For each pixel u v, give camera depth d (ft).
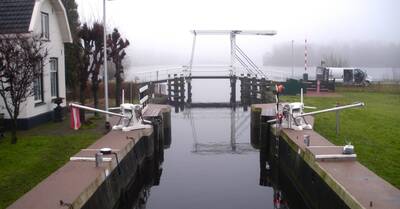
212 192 41.11
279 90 51.75
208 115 96.53
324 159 34.30
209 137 70.59
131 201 39.93
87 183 28.45
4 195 31.04
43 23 58.18
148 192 41.65
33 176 35.22
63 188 27.48
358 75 118.32
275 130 49.60
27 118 53.78
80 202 26.16
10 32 51.72
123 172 38.45
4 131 52.95
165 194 40.83
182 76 114.11
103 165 32.76
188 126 81.71
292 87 91.81
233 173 47.93
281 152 48.19
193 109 107.04
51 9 60.39
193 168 50.19
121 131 47.80
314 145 39.55
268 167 50.57
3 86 47.78
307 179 36.86
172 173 48.16
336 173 31.01
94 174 30.50
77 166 32.60
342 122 58.29
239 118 91.66
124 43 86.63
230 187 42.73
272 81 99.91
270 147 53.72
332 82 100.42
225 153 58.29
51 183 28.48
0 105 53.16
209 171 48.78
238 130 77.10
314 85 101.09
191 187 42.86
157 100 93.81
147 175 48.11
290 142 43.34
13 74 43.83
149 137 49.93
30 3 54.75
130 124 48.85
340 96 90.27
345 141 46.44
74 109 53.26
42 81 58.34
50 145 45.19
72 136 49.62
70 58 84.17
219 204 37.76
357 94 95.14
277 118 50.75
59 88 63.67
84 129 53.93
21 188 32.42
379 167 36.47
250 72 116.37
